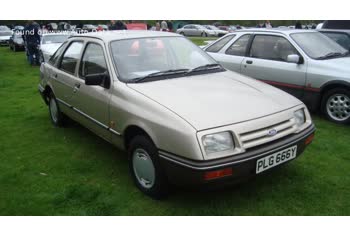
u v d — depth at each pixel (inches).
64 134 214.1
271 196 137.5
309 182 147.4
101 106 155.7
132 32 179.0
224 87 145.4
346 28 324.2
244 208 130.4
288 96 147.3
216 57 279.7
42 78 230.4
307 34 249.8
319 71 221.5
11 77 441.4
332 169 158.9
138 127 132.7
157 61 161.8
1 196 142.8
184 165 114.1
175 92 136.3
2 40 1095.6
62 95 199.5
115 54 156.7
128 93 139.7
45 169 166.9
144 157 134.5
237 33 274.5
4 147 195.6
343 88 214.5
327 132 205.9
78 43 188.1
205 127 114.3
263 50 253.6
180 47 175.8
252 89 146.6
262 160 119.7
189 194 139.3
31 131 221.0
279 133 127.2
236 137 116.2
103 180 154.3
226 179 115.0
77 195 142.0
